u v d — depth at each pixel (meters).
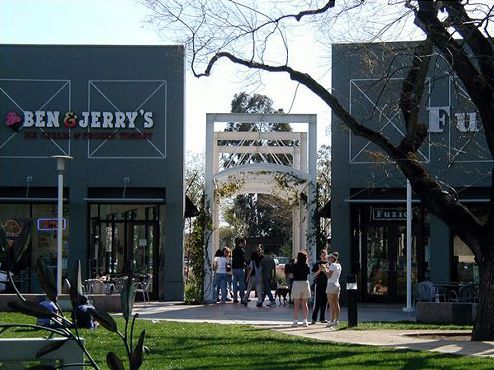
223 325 20.25
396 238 30.44
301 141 35.06
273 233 70.94
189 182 51.38
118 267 30.70
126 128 30.69
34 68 30.69
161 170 30.61
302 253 20.53
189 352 14.45
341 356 14.03
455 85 17.17
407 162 16.91
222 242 68.69
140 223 30.84
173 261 30.39
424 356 14.02
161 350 14.65
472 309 21.78
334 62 26.27
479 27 15.46
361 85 29.23
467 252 29.67
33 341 6.37
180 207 30.52
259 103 54.06
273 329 19.33
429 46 16.03
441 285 26.30
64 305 20.70
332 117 29.61
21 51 30.70
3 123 30.58
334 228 30.06
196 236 30.47
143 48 30.81
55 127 30.61
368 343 16.19
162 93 30.77
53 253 30.34
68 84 30.73
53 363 6.36
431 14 15.10
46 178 30.47
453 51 15.97
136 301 29.72
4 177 30.42
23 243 5.94
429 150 29.11
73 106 30.69
